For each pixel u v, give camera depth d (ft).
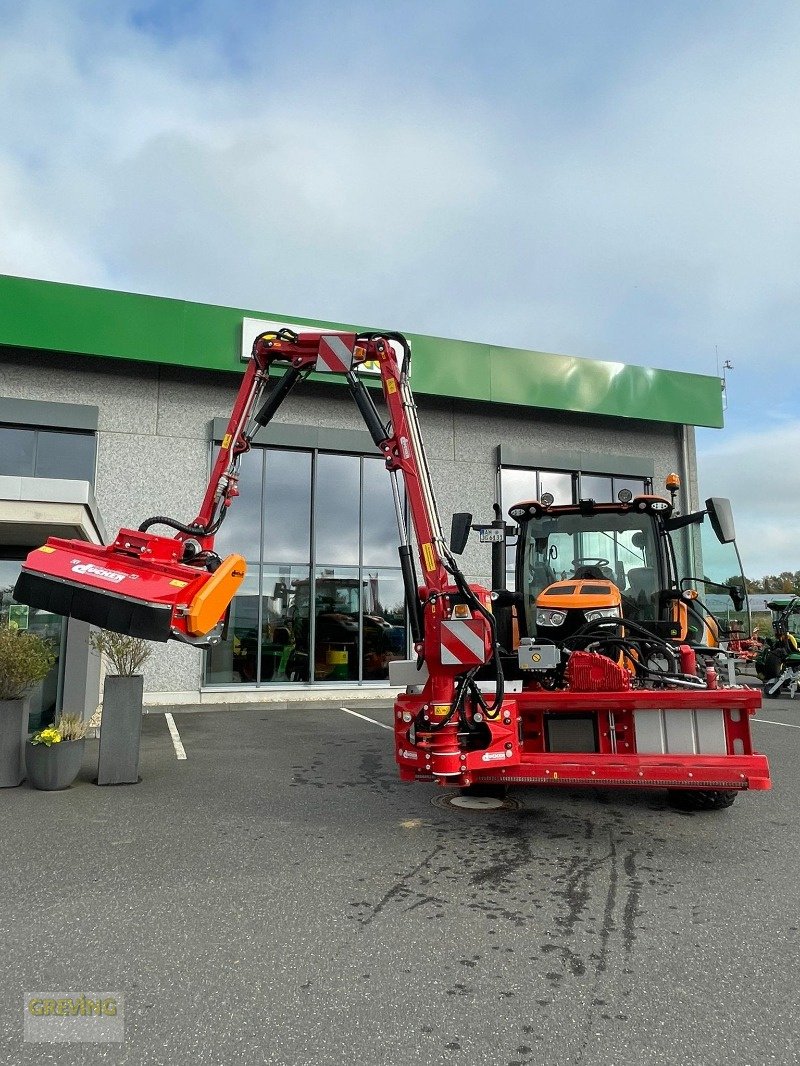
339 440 46.68
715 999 10.00
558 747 17.75
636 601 23.17
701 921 12.58
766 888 14.12
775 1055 8.73
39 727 31.78
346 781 23.36
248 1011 9.70
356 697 45.44
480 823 18.66
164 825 18.40
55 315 40.68
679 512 55.88
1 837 17.38
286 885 14.26
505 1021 9.46
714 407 56.44
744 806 20.33
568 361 52.26
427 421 50.19
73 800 20.89
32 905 13.25
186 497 43.55
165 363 42.63
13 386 40.96
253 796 21.42
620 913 12.91
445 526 49.80
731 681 22.43
